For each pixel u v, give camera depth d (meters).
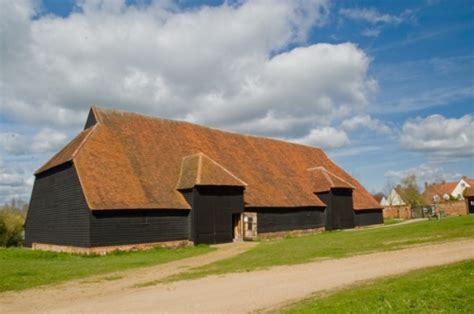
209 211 31.84
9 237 44.19
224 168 35.06
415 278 12.70
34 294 14.18
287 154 47.91
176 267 19.88
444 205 64.50
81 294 14.02
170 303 11.98
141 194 29.16
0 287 15.34
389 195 103.19
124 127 33.75
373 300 10.53
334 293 11.88
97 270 19.16
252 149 43.75
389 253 19.36
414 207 62.91
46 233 31.86
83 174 27.66
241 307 11.05
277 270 16.95
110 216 26.88
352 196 46.34
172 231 30.11
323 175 44.81
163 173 32.31
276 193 39.03
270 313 10.17
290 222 39.09
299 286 13.33
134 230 27.97
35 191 34.69
